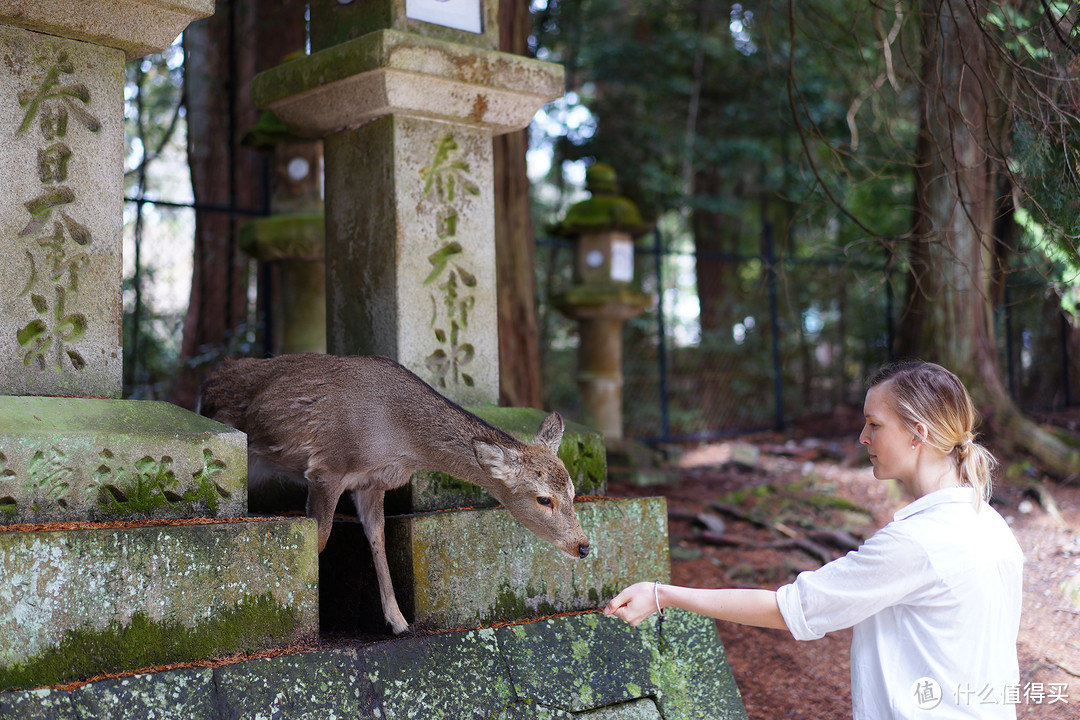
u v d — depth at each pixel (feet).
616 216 29.63
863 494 26.37
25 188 10.21
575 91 49.01
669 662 12.57
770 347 49.19
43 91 10.34
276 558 10.00
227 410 11.89
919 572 7.11
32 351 10.24
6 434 8.96
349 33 13.67
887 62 14.97
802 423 39.83
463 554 11.66
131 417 10.09
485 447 10.68
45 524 9.09
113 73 10.84
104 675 8.75
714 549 22.16
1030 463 27.35
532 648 11.62
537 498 10.97
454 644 11.01
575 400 46.83
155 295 35.22
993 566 7.14
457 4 13.67
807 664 16.46
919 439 7.58
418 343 13.26
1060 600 16.87
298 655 9.82
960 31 14.15
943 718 6.97
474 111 13.50
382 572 11.16
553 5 44.55
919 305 29.45
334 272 14.07
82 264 10.59
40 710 8.16
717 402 46.29
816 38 16.71
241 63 33.06
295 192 22.38
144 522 9.64
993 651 7.07
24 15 9.96
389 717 10.11
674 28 49.29
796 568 20.59
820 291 49.73
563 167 54.08
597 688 11.80
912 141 35.47
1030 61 15.15
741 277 55.88
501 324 27.20
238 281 32.24
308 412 11.05
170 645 9.20
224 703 9.16
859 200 39.34
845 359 47.47
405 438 11.02
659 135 47.88
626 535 13.23
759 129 47.70
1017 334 43.65
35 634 8.43
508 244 27.45
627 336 49.03
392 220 13.14
